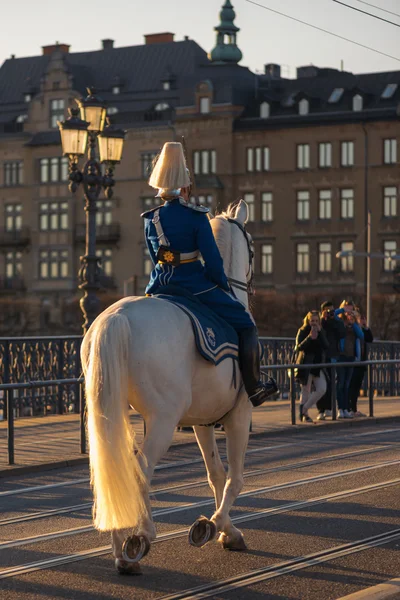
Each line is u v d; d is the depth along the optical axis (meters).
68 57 101.88
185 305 7.52
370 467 12.77
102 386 6.79
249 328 7.93
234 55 92.56
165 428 7.03
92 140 21.30
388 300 78.44
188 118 91.25
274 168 88.75
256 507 10.01
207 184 89.88
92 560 7.89
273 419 19.17
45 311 96.50
